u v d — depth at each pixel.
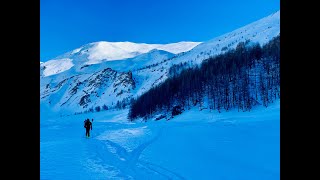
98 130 31.86
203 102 90.88
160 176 8.98
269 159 11.26
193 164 10.70
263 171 9.47
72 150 14.09
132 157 12.30
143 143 17.27
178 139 18.17
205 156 12.16
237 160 11.27
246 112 78.94
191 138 18.41
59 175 8.70
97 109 195.25
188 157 12.05
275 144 14.80
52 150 14.08
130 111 113.75
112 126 41.47
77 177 8.54
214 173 9.34
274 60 103.75
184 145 15.48
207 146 14.82
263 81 95.12
